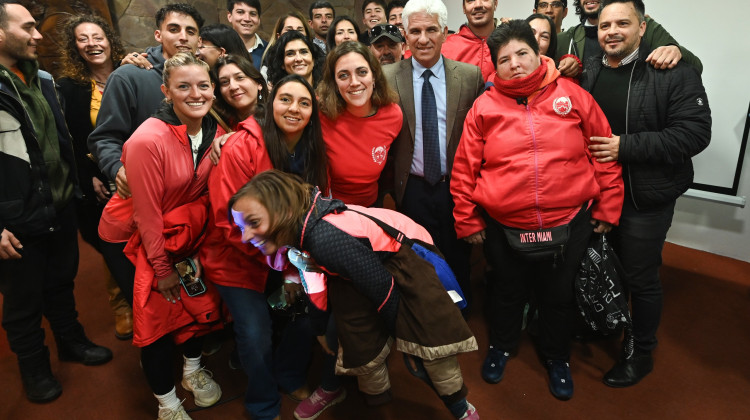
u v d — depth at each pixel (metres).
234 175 1.62
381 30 2.62
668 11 3.28
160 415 1.88
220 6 5.23
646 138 1.84
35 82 1.99
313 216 1.39
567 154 1.78
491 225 2.00
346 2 5.57
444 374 1.54
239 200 1.36
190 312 1.77
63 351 2.32
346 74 1.79
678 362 2.25
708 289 2.91
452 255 2.40
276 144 1.67
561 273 1.94
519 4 4.15
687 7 3.18
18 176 1.83
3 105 1.77
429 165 2.22
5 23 1.77
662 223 2.00
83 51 2.33
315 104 1.72
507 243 1.97
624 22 1.85
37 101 1.92
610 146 1.87
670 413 1.94
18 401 2.09
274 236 1.39
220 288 1.73
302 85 1.65
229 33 2.24
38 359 2.07
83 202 2.45
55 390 2.09
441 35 2.12
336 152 1.95
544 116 1.81
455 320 1.47
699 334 2.46
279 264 1.62
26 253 1.94
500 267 2.04
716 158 3.24
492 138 1.88
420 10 2.05
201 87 1.64
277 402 1.83
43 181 1.92
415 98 2.22
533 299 2.51
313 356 2.37
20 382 2.21
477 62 2.77
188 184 1.73
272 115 1.66
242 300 1.71
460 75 2.21
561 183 1.78
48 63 4.12
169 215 1.69
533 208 1.82
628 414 1.94
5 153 1.79
